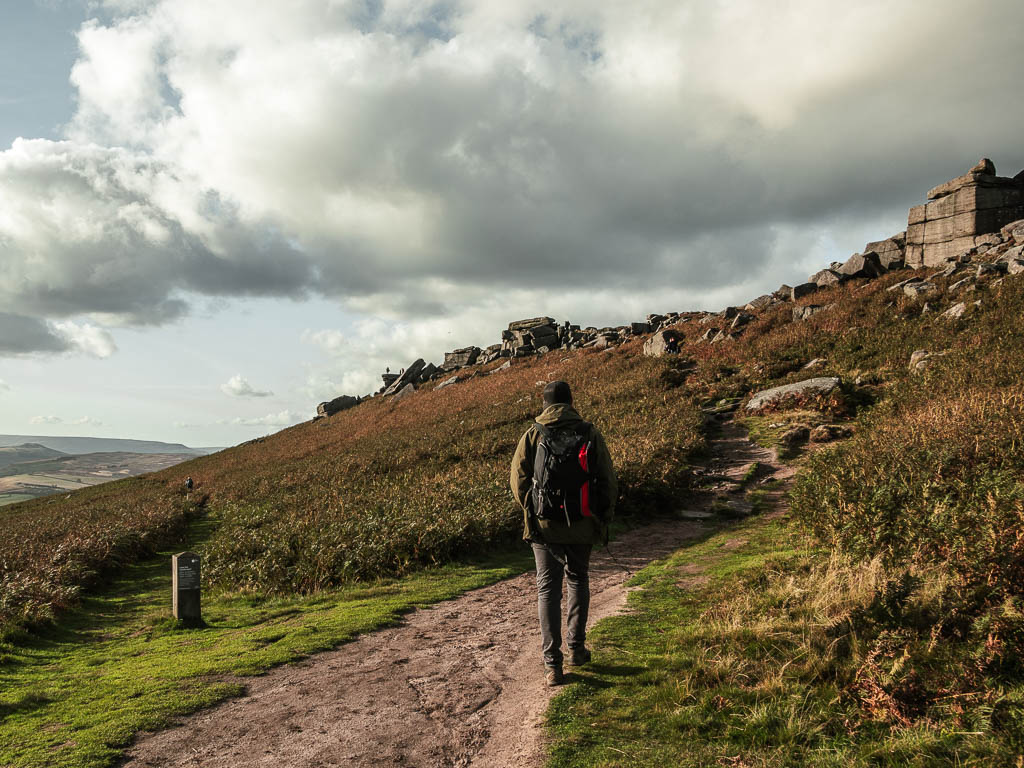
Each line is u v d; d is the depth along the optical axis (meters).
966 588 4.16
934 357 18.64
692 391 25.53
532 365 51.00
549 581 4.39
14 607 8.87
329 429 51.38
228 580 10.99
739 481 14.05
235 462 47.00
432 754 3.48
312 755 3.57
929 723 2.96
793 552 7.20
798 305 34.84
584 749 3.24
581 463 4.25
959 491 6.44
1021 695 2.94
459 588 8.52
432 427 34.44
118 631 8.41
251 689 4.89
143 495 34.97
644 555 9.46
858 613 4.30
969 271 27.91
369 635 6.40
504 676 4.75
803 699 3.38
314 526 13.39
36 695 5.08
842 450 10.57
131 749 3.81
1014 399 10.20
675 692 3.73
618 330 52.69
